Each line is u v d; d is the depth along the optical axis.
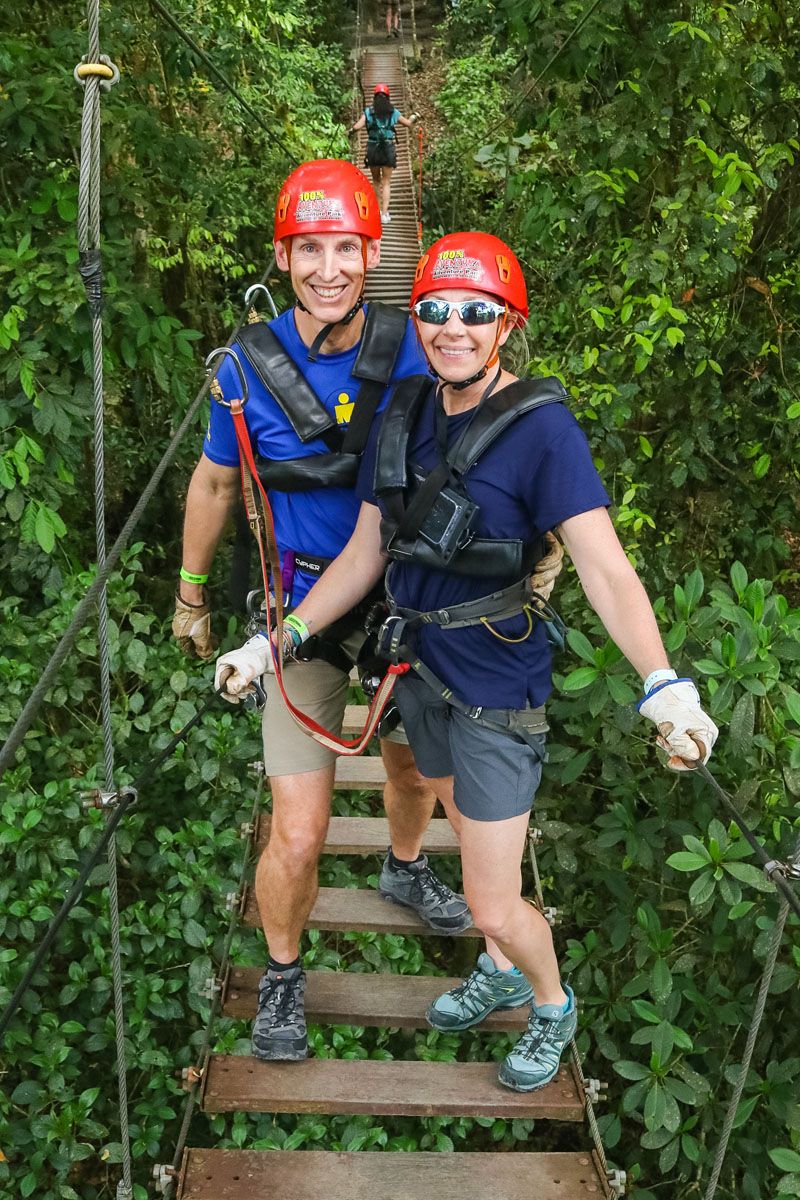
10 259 4.03
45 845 3.68
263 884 2.29
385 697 2.01
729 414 4.32
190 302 8.09
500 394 1.82
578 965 3.52
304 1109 2.29
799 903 1.72
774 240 4.30
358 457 2.11
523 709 2.01
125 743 4.20
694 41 3.78
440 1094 2.31
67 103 4.28
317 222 1.97
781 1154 2.75
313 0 18.41
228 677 2.04
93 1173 3.72
